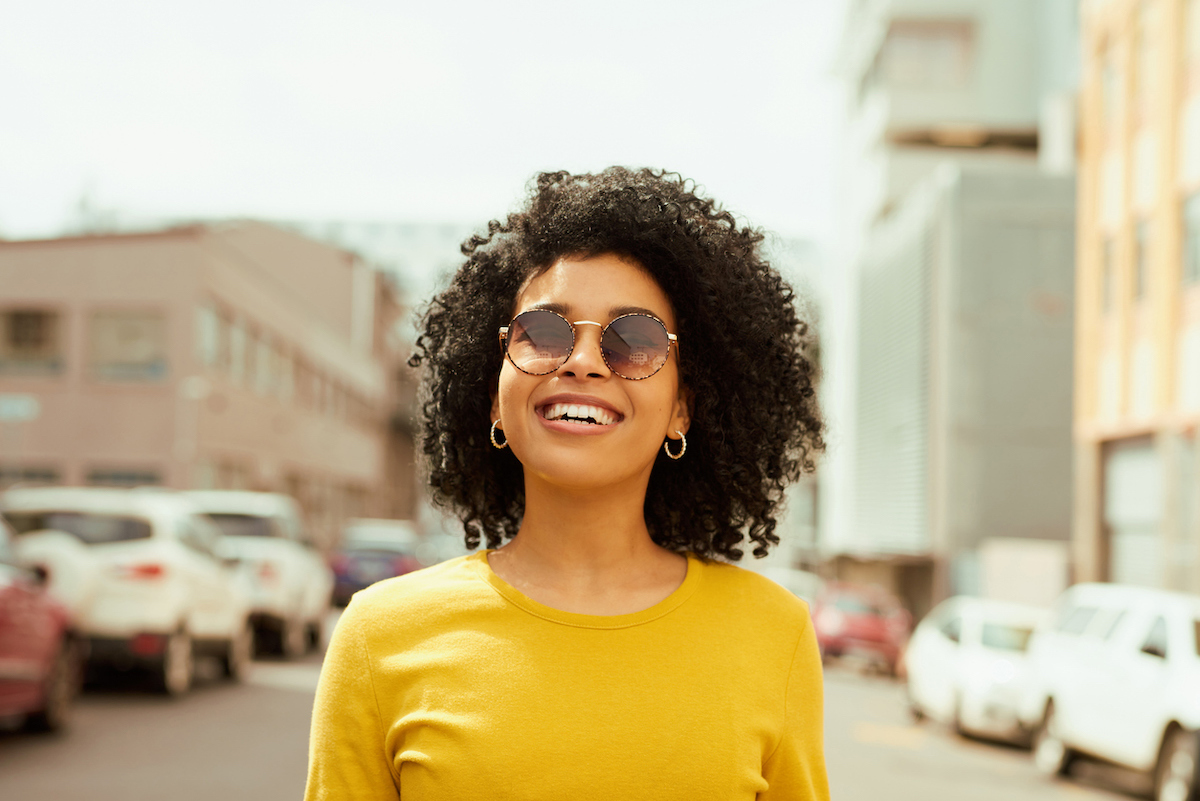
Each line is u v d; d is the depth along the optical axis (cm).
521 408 184
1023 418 2845
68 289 2875
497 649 172
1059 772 1094
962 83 3553
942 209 2911
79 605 1066
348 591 2397
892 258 3306
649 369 183
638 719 169
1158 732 930
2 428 2858
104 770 775
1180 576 1745
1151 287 1884
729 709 174
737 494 216
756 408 213
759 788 176
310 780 178
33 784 722
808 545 4025
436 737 168
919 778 1001
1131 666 999
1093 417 2091
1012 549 2447
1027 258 2862
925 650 1469
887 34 3569
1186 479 1750
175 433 2858
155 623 1098
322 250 4997
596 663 172
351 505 5141
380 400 5894
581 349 184
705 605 182
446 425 218
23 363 2872
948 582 2825
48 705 894
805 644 189
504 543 229
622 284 190
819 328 236
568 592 183
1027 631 1400
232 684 1276
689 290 199
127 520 1121
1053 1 3419
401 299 6388
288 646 1564
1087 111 2144
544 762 166
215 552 1273
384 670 175
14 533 1088
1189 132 1772
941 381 2889
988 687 1286
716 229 208
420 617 177
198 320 2892
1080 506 2116
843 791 894
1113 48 2059
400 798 174
